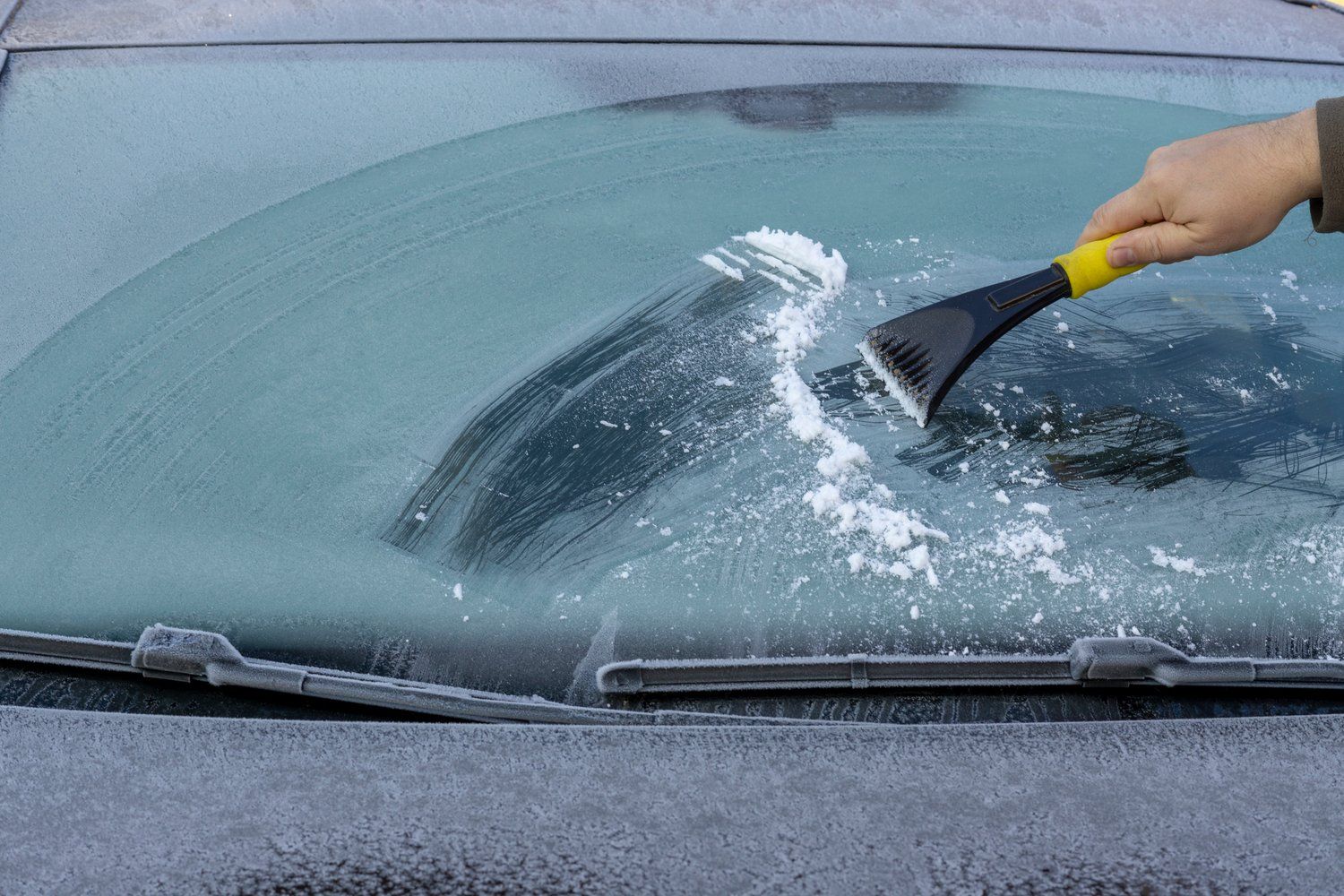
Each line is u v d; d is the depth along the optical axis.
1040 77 1.82
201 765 0.77
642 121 1.66
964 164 1.64
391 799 0.75
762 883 0.70
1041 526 1.11
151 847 0.71
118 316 1.30
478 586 1.04
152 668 0.94
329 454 1.16
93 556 1.05
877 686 0.97
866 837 0.73
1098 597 1.05
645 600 1.03
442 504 1.11
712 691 0.96
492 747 0.79
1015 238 1.52
